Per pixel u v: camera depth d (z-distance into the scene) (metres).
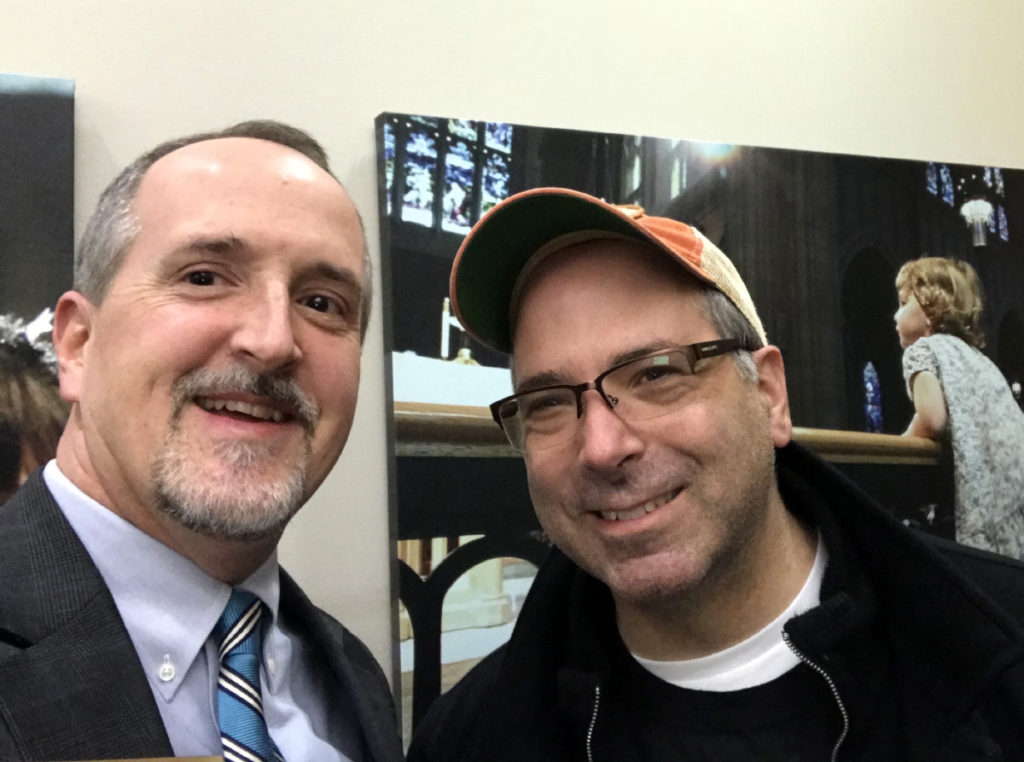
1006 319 1.74
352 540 1.38
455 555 1.36
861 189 1.71
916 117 1.86
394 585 1.33
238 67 1.41
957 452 1.63
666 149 1.61
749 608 0.92
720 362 0.89
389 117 1.43
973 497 1.62
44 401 1.19
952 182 1.78
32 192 1.23
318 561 1.36
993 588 0.98
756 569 0.91
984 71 1.93
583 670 0.96
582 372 0.88
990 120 1.91
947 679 0.84
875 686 0.86
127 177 0.90
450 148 1.46
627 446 0.85
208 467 0.81
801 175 1.67
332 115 1.45
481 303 1.01
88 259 0.89
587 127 1.61
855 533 0.97
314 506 1.37
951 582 0.86
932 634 0.86
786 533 0.98
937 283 1.71
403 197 1.42
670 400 0.87
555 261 0.93
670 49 1.70
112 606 0.80
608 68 1.65
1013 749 0.83
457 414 1.39
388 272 1.39
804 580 0.96
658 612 0.92
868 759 0.83
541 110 1.59
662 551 0.86
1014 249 1.78
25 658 0.72
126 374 0.82
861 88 1.83
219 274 0.85
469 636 1.35
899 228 1.71
